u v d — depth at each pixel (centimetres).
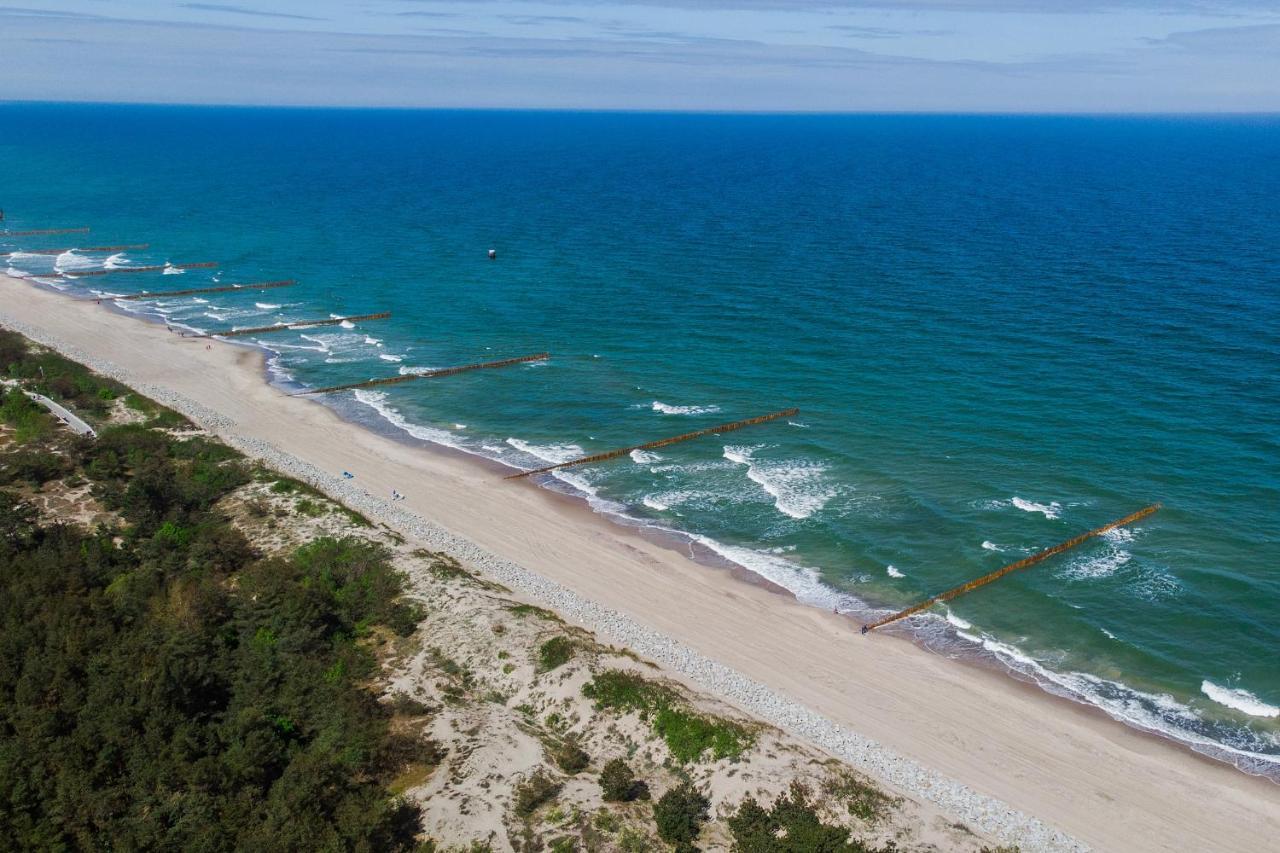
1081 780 3816
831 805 3456
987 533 5603
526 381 8512
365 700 3956
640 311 10519
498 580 5181
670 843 3253
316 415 7738
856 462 6594
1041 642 4691
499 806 3388
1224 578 5062
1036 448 6656
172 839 3094
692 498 6222
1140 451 6525
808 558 5475
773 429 7244
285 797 3284
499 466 6788
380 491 6309
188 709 3788
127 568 4962
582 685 4066
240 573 5025
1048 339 8938
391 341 9775
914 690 4366
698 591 5162
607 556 5522
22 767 3303
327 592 4725
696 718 3872
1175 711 4216
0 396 7356
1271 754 3953
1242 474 6141
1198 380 7725
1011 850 3372
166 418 7294
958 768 3866
